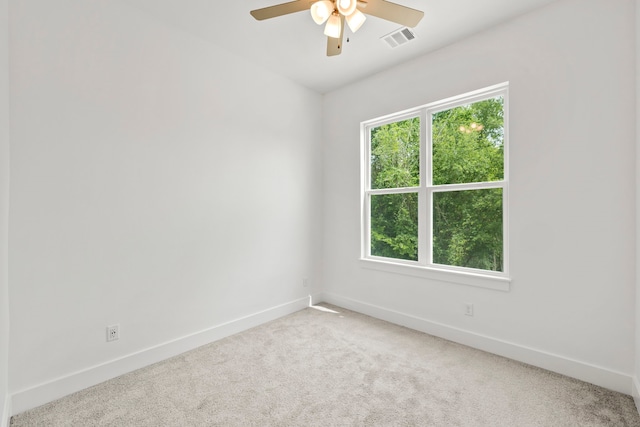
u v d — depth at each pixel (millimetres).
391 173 3191
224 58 2719
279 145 3219
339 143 3553
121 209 2121
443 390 1920
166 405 1786
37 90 1774
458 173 2709
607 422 1631
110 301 2078
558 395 1860
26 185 1744
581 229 2012
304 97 3488
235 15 2250
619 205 1879
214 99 2656
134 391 1922
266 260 3104
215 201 2676
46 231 1816
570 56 2037
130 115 2160
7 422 1599
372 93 3219
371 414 1707
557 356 2113
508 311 2334
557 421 1641
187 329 2486
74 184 1920
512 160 2291
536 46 2174
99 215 2023
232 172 2801
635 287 1828
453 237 2738
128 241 2160
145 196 2242
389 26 2361
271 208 3146
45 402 1802
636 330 1796
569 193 2053
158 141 2307
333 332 2830
